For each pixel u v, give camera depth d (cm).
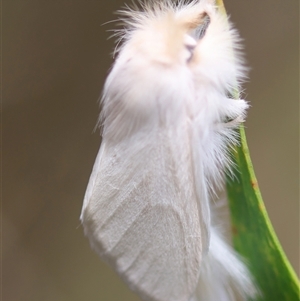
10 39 14
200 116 11
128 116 11
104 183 11
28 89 15
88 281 17
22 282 18
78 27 14
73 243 17
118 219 11
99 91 14
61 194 16
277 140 16
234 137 11
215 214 12
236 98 11
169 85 11
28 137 16
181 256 11
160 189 11
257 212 11
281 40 14
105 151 11
